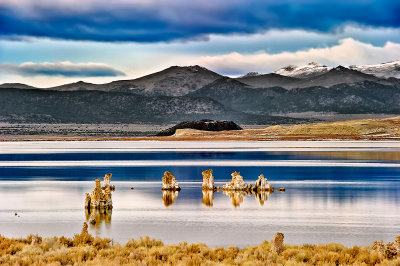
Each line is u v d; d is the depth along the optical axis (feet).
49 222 253.44
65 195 353.10
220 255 157.38
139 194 359.87
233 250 167.43
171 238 218.18
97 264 141.59
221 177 481.87
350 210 287.89
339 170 538.47
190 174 508.53
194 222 254.27
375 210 287.69
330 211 284.82
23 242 174.70
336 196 345.31
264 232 230.48
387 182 427.33
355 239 216.74
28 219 261.65
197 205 308.60
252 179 463.42
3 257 147.74
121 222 253.85
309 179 454.81
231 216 270.05
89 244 171.83
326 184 415.85
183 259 151.43
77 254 152.25
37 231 231.71
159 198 338.54
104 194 301.63
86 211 286.66
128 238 217.15
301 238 218.79
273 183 426.10
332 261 152.25
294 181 439.63
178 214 276.62
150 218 264.11
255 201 324.39
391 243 167.53
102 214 277.23
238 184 380.58
